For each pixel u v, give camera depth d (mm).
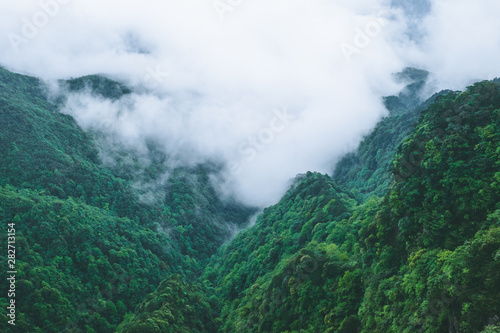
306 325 72125
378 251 64938
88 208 152875
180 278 120000
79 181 171625
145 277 135250
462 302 40531
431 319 43469
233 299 120250
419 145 62781
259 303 93125
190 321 99625
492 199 50469
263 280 109125
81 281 121438
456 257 42938
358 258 73125
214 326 105000
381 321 52750
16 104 188750
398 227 61844
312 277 76500
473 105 60750
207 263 177375
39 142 175000
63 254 124625
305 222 121812
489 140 55562
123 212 172625
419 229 57656
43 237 125312
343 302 65875
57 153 175125
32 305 103000
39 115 198750
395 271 59188
